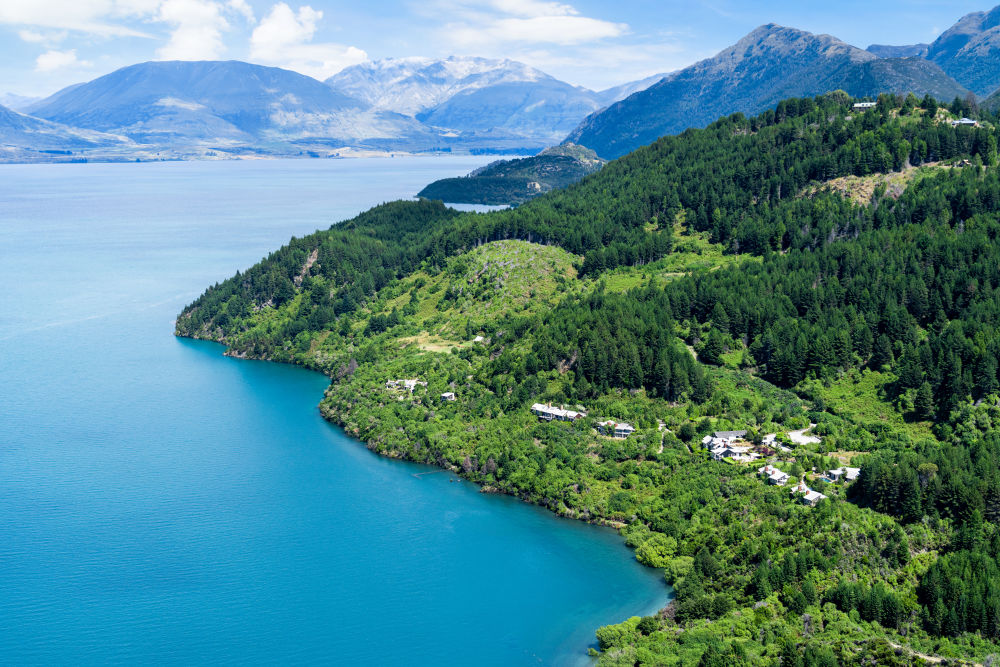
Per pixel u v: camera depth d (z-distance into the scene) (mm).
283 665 182000
